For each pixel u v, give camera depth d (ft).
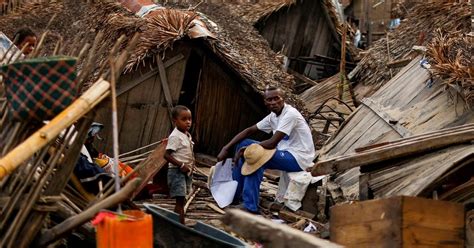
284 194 29.99
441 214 16.76
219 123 43.96
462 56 28.35
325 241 13.44
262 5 72.08
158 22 41.93
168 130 42.42
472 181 19.71
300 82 72.69
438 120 27.22
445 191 20.36
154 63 41.52
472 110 25.79
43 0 53.83
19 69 14.99
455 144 20.93
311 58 74.02
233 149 32.50
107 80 16.42
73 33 45.96
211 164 41.83
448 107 27.55
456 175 20.49
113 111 15.34
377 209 17.08
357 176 28.45
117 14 44.04
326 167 21.86
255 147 28.35
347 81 55.06
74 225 15.46
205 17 47.47
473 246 19.10
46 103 15.10
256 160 28.19
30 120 15.31
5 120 16.30
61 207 16.81
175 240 18.47
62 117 14.71
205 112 43.60
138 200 30.07
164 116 42.32
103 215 14.99
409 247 16.44
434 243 16.67
